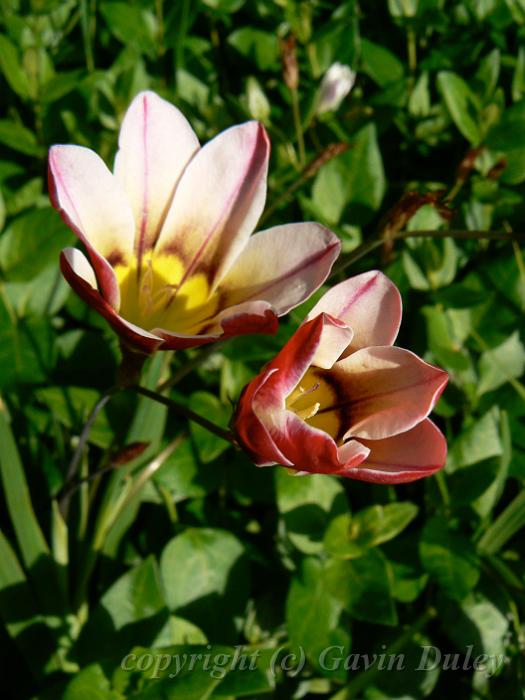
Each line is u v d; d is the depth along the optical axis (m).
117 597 0.27
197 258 0.23
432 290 0.34
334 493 0.29
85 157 0.21
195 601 0.28
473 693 0.30
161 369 0.28
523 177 0.37
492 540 0.30
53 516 0.26
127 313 0.23
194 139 0.22
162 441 0.31
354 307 0.22
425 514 0.32
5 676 0.28
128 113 0.22
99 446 0.31
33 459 0.30
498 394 0.33
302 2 0.40
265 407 0.20
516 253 0.35
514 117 0.37
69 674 0.27
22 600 0.27
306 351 0.20
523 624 0.31
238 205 0.22
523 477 0.31
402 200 0.25
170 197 0.23
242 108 0.36
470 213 0.36
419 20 0.41
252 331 0.21
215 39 0.41
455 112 0.37
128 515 0.29
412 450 0.21
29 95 0.36
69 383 0.31
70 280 0.21
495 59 0.39
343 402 0.22
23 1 0.38
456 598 0.28
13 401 0.30
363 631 0.30
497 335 0.34
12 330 0.30
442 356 0.32
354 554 0.28
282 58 0.34
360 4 0.44
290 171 0.36
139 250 0.23
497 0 0.42
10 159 0.36
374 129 0.34
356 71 0.42
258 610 0.30
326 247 0.22
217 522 0.31
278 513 0.31
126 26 0.38
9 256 0.31
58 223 0.31
